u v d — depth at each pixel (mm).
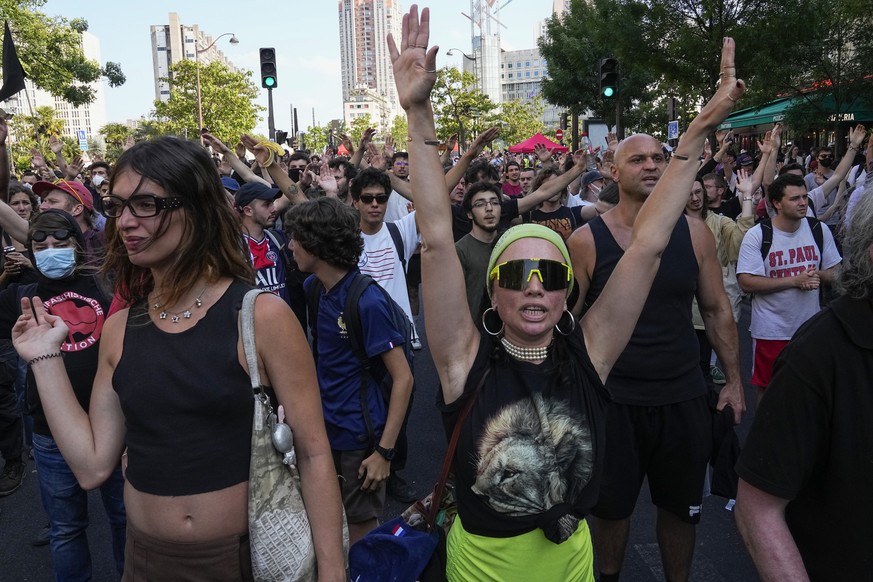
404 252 5656
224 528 1660
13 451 4742
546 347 1960
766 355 4715
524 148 30219
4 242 5398
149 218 1620
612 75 14422
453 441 1952
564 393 1919
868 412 1504
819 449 1564
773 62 15641
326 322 3020
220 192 1740
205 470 1641
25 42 24344
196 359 1642
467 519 1936
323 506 1743
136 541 1710
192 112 43250
